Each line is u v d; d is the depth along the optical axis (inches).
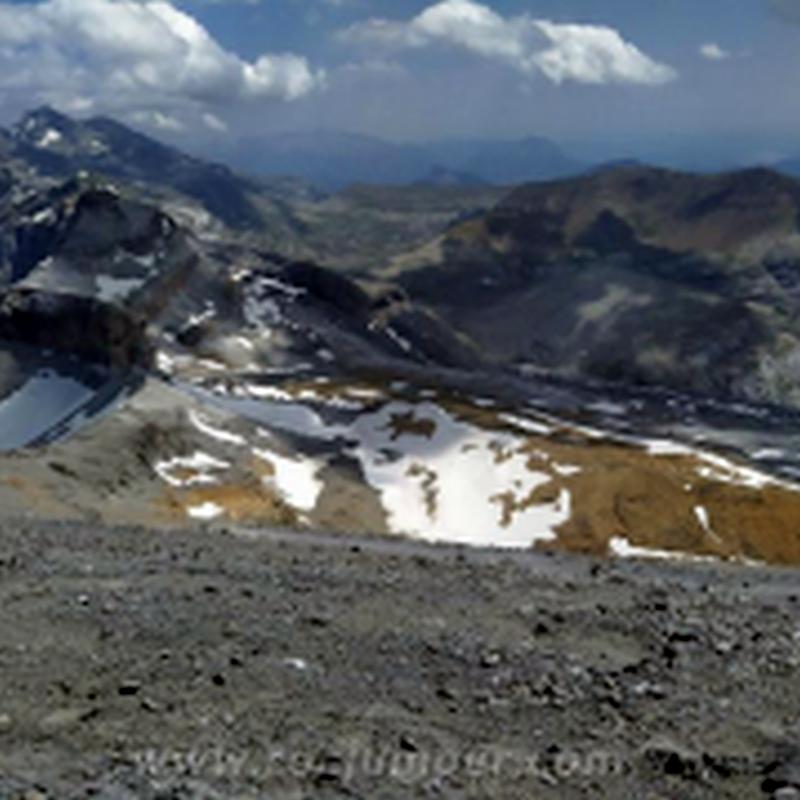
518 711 546.3
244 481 4190.5
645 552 4138.8
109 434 3971.5
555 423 6437.0
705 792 451.8
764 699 574.6
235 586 812.6
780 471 6141.7
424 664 617.3
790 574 1154.0
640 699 567.8
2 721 498.3
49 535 1076.5
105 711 519.8
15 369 7165.4
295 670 591.8
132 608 717.3
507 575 953.5
